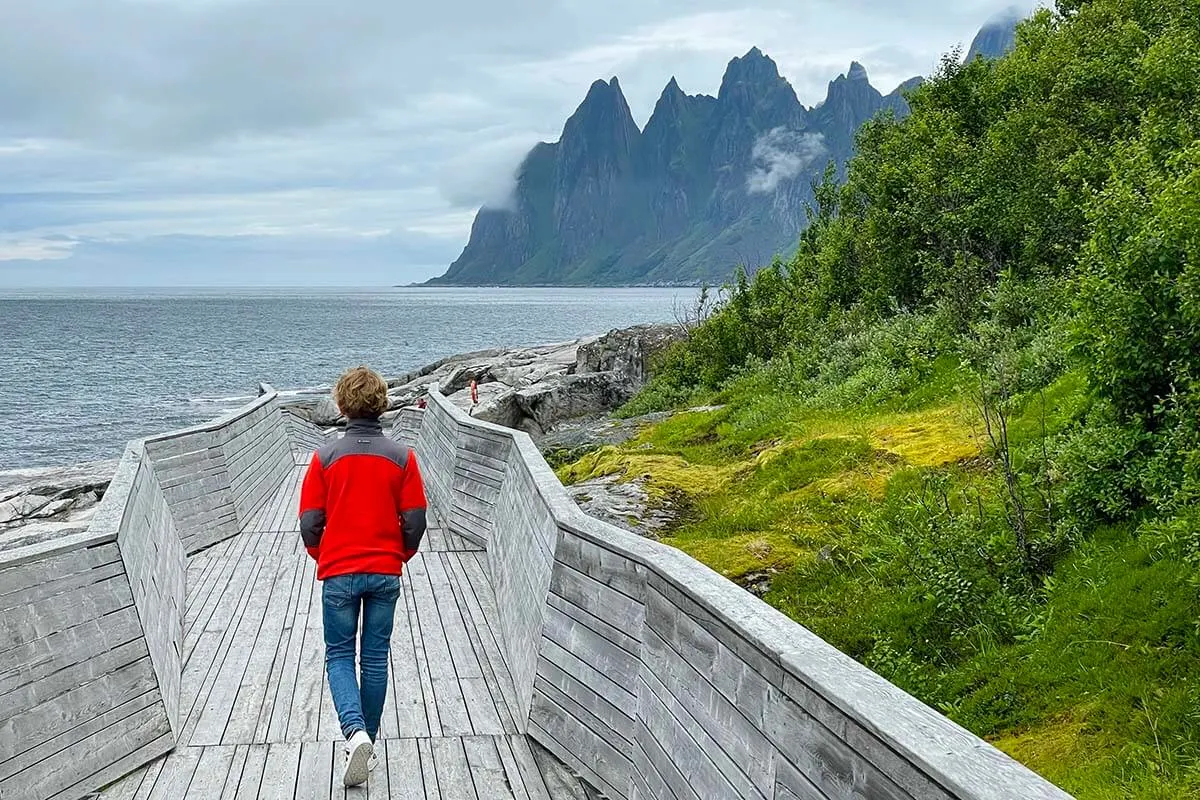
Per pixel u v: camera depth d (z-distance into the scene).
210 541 9.70
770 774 2.97
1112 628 5.46
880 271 17.09
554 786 4.66
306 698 5.74
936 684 5.91
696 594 3.69
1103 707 4.89
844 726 2.57
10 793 4.12
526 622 5.91
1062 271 12.76
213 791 4.59
